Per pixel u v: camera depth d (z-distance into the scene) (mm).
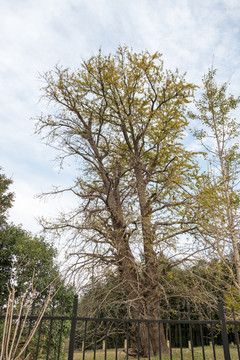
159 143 14734
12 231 15516
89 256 11781
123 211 12148
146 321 4484
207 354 10555
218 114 9188
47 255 13883
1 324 9883
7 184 20109
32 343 9625
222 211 8438
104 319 4617
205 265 10547
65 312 11805
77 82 15422
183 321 4527
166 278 12344
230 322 4621
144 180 14781
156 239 11602
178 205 13359
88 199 13891
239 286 7508
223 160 8742
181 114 13906
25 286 12281
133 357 10773
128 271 12039
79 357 11016
